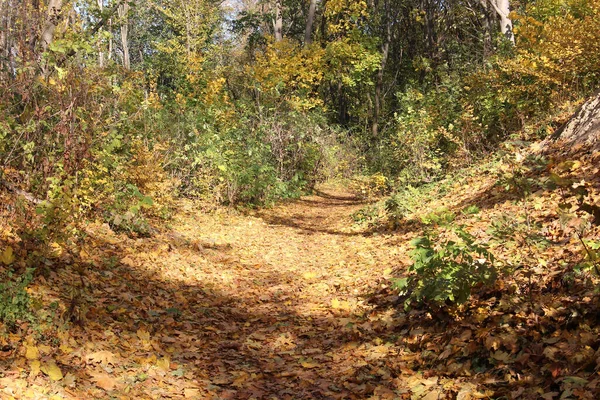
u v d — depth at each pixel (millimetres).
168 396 4113
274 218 14266
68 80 7996
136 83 10695
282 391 4340
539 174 8555
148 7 44500
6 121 7473
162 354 4906
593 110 9109
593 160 7840
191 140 13125
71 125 7859
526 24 13492
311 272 8586
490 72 14766
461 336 4461
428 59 31328
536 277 5043
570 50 11875
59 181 7160
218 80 17016
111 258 7172
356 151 26734
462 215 8812
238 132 15570
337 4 29203
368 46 30312
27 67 7684
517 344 4027
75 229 7168
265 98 19828
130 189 8945
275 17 31281
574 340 3781
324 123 22578
